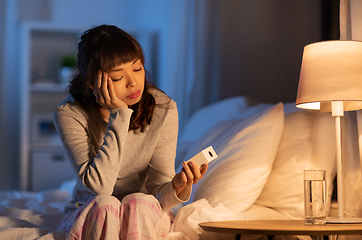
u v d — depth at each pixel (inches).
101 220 40.8
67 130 50.4
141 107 51.4
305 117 62.7
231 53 97.7
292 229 39.7
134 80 47.2
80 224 41.2
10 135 138.0
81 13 145.5
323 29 70.9
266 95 90.2
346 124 57.6
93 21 146.1
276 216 57.3
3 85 137.8
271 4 89.1
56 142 139.0
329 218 49.1
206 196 58.1
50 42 146.3
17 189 138.0
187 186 48.4
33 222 54.5
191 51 111.1
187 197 48.9
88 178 45.3
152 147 52.7
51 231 46.3
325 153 58.5
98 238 40.6
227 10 98.4
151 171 54.1
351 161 56.6
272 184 60.4
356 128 56.8
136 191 55.3
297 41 80.0
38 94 144.6
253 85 93.3
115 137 46.5
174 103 55.6
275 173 60.6
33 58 144.9
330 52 49.0
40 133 138.9
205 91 107.5
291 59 82.5
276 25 87.5
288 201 57.9
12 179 137.9
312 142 59.7
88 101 52.0
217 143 66.2
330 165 58.2
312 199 45.1
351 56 48.5
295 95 81.7
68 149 49.5
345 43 48.9
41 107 144.7
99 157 45.8
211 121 89.2
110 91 47.3
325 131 59.7
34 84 136.1
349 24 57.6
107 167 45.3
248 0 94.8
